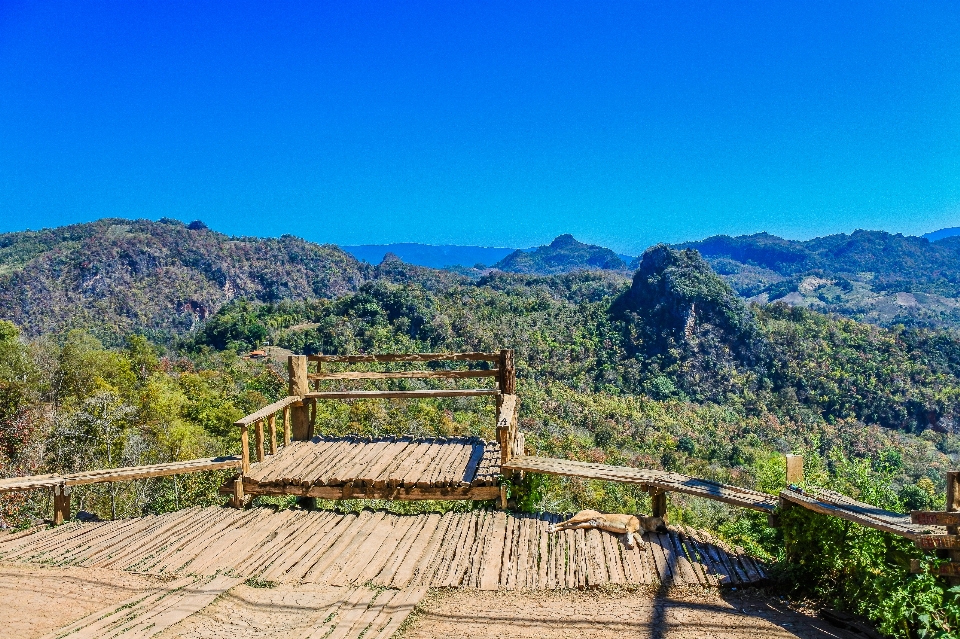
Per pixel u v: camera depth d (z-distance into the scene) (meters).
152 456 15.94
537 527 4.69
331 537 4.52
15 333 28.64
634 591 3.69
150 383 26.44
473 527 4.71
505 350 6.67
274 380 39.38
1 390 15.99
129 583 3.75
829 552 3.61
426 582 3.80
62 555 4.22
